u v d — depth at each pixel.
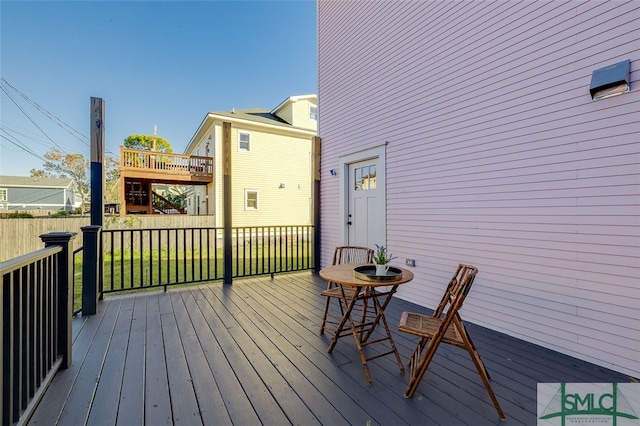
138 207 12.67
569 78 2.38
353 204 4.93
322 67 5.68
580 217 2.33
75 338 2.60
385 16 4.25
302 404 1.71
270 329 2.83
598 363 2.22
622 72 2.04
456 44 3.27
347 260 3.70
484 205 2.99
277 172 12.05
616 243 2.15
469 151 3.14
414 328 1.93
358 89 4.77
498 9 2.87
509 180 2.79
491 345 2.57
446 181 3.38
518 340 2.68
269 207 11.88
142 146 22.00
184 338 2.62
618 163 2.13
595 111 2.24
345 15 5.07
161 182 11.74
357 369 2.12
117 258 7.83
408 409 1.67
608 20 2.18
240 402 1.73
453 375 2.05
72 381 1.93
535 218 2.59
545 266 2.53
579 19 2.33
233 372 2.06
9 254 7.48
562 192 2.42
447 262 3.36
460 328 1.72
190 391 1.83
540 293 2.56
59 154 18.36
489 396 1.76
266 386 1.89
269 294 4.04
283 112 13.02
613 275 2.16
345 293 2.69
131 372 2.05
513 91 2.75
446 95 3.38
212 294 4.02
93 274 3.21
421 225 3.69
